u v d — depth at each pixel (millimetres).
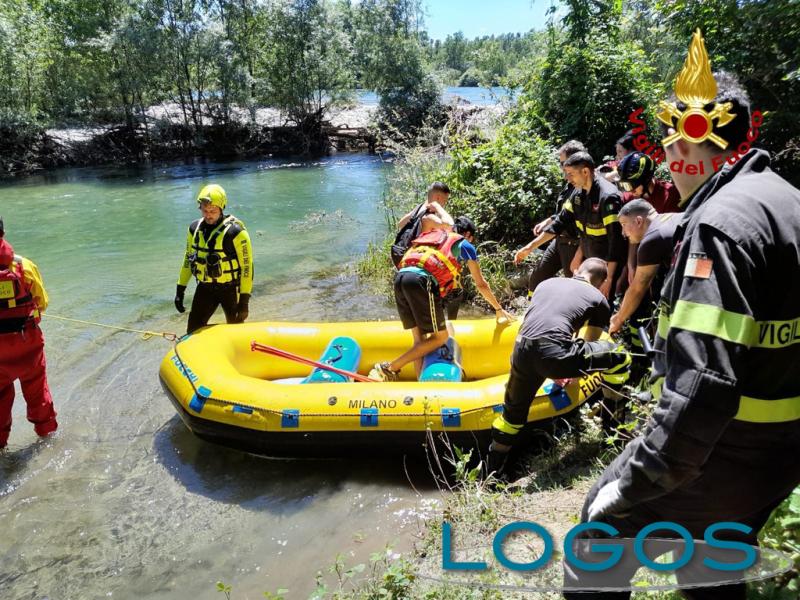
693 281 1229
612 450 3248
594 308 3209
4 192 14445
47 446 3977
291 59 21609
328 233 9891
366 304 6648
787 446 1344
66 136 19125
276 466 3736
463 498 3043
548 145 7727
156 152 20172
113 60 19875
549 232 4969
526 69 9609
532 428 3570
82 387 4797
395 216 8523
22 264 3844
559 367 2986
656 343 1501
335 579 2744
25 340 3865
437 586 2400
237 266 4707
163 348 5531
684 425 1183
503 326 4598
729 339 1175
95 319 6277
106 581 2828
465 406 3578
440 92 22953
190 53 20297
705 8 6523
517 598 2283
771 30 5914
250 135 21344
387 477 3576
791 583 1818
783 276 1236
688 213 1409
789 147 5965
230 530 3154
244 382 3893
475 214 7000
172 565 2914
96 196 13766
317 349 4715
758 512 1461
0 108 17938
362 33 22438
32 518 3279
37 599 2734
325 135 22172
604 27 8703
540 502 2990
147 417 4355
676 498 1449
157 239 9797
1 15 18312
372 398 3658
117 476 3654
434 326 4043
